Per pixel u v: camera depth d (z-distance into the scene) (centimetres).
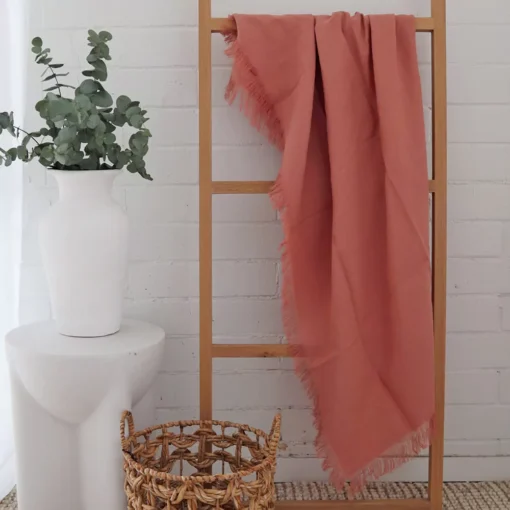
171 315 167
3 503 157
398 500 155
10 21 157
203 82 149
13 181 159
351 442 144
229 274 166
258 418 168
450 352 168
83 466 139
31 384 134
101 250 138
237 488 122
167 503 122
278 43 146
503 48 162
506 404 169
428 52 161
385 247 147
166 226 165
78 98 132
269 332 167
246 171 164
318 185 149
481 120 163
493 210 166
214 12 160
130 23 161
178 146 163
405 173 143
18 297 164
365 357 146
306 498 162
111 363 132
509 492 165
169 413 168
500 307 168
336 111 144
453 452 170
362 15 147
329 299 148
